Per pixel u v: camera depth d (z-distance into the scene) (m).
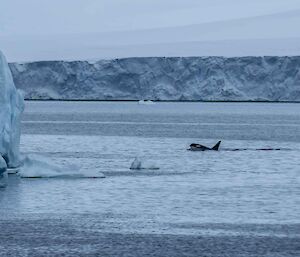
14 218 71.44
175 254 56.12
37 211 75.69
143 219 70.88
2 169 91.69
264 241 60.34
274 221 69.75
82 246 58.72
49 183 97.38
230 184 100.50
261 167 126.44
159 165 129.75
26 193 88.44
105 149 173.50
